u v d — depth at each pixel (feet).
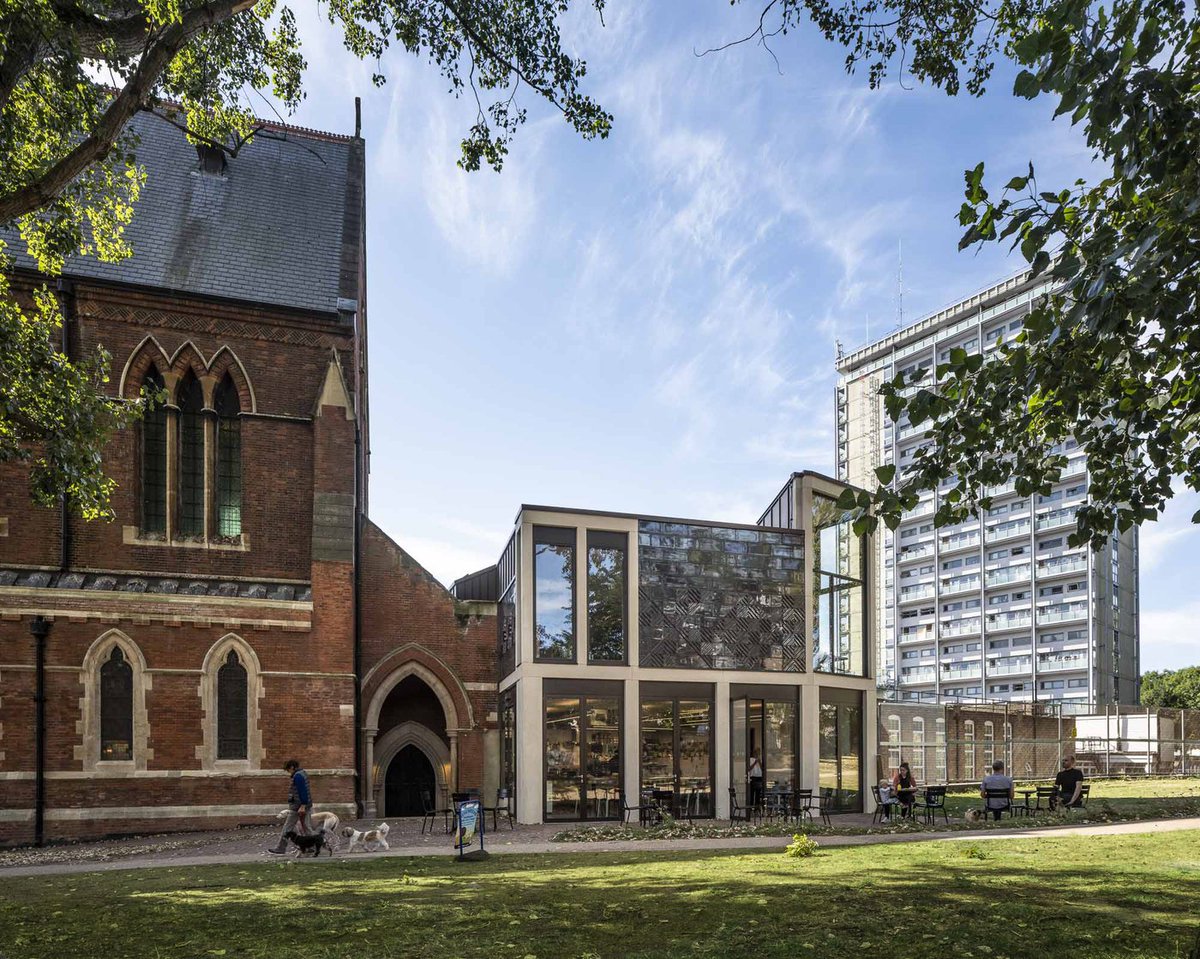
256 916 28.99
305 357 80.89
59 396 45.91
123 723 69.56
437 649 83.87
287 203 89.97
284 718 73.51
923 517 341.21
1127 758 179.42
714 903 28.94
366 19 48.34
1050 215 19.11
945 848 43.78
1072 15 17.37
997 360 21.83
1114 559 316.19
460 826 45.37
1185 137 17.63
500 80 48.21
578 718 68.23
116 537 72.84
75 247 53.26
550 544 70.33
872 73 42.57
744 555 75.10
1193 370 22.30
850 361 376.89
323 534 77.51
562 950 23.00
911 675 342.03
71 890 36.96
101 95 50.90
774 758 72.74
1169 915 25.54
